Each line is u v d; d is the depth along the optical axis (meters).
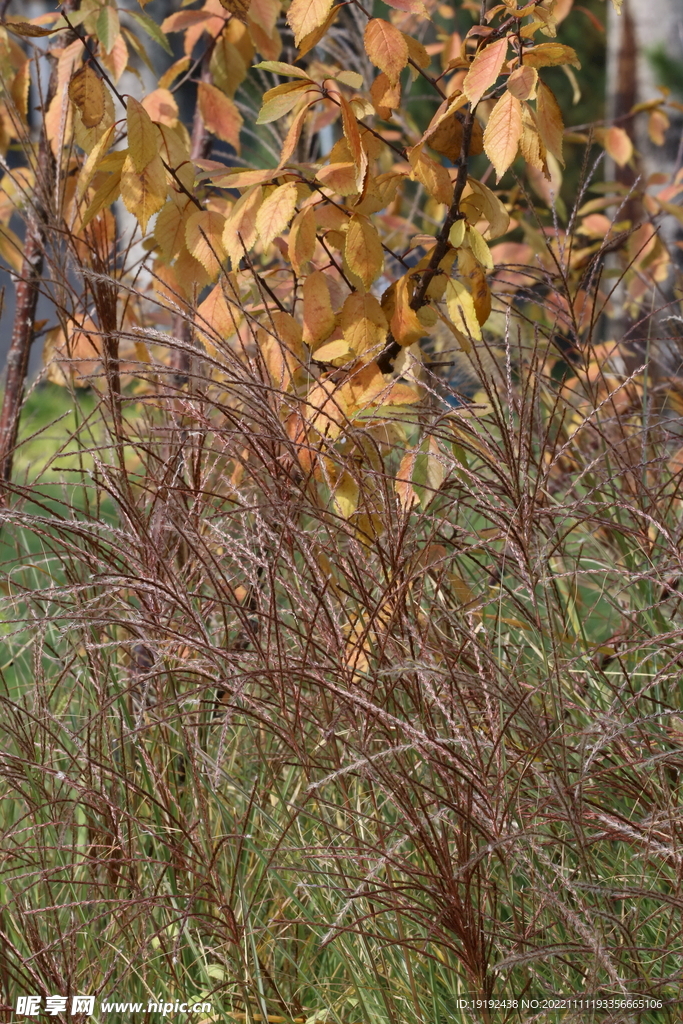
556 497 2.66
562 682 2.33
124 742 2.20
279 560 2.12
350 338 2.39
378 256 2.37
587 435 3.08
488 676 1.96
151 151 2.41
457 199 2.37
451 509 2.23
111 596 2.08
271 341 2.44
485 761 1.96
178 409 2.31
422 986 1.89
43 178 2.77
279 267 2.75
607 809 1.92
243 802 2.23
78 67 2.87
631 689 2.16
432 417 2.27
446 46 3.77
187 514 2.02
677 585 2.20
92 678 2.29
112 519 2.72
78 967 2.03
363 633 1.94
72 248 2.64
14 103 2.92
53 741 2.13
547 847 2.02
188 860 2.06
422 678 1.87
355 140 2.24
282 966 2.08
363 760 1.70
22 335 2.88
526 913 1.93
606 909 1.81
